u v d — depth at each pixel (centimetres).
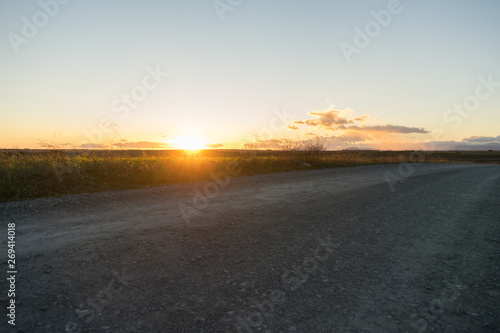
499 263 357
